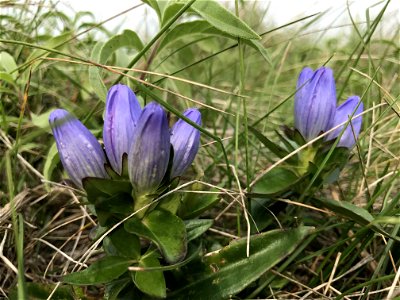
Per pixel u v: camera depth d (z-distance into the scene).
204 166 0.31
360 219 0.21
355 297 0.22
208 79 0.40
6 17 0.33
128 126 0.18
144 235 0.17
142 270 0.17
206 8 0.23
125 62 0.32
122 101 0.18
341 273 0.22
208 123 0.37
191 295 0.19
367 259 0.22
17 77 0.28
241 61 0.26
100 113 0.31
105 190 0.18
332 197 0.28
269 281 0.20
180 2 0.25
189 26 0.26
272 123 0.35
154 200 0.18
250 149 0.33
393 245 0.23
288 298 0.22
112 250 0.20
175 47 0.42
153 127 0.17
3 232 0.24
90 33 0.39
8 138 0.29
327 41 0.46
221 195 0.26
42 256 0.25
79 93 0.34
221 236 0.25
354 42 0.43
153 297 0.19
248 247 0.19
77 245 0.26
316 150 0.22
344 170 0.30
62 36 0.30
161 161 0.17
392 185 0.25
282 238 0.19
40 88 0.31
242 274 0.19
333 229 0.25
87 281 0.17
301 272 0.24
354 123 0.22
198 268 0.20
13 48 0.33
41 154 0.29
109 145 0.18
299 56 0.45
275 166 0.23
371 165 0.28
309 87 0.22
